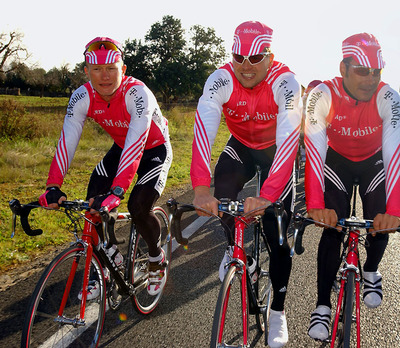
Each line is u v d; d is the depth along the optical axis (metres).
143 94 2.77
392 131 2.29
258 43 2.28
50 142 9.91
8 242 4.15
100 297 2.51
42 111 23.84
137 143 2.63
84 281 2.34
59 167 2.65
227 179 2.54
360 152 2.68
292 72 2.54
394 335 2.66
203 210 1.94
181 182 7.51
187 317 2.90
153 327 2.78
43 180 6.90
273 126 2.70
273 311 2.46
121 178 2.48
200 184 2.19
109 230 2.22
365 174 2.71
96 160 8.77
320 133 2.42
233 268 2.00
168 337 2.65
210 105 2.47
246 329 2.05
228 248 2.15
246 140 2.83
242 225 2.06
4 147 8.62
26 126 10.32
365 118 2.49
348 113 2.50
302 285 3.40
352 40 2.23
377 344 2.56
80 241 2.33
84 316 2.34
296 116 2.38
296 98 2.41
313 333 2.21
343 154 2.75
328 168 2.64
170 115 17.91
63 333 2.25
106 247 2.24
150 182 2.88
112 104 2.81
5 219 4.81
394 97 2.37
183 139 13.46
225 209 2.00
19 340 2.54
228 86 2.55
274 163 2.26
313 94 2.50
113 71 2.65
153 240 2.96
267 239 2.41
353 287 1.98
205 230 4.81
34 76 68.19
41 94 74.06
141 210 2.78
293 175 2.55
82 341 2.38
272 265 2.45
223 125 19.56
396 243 4.44
